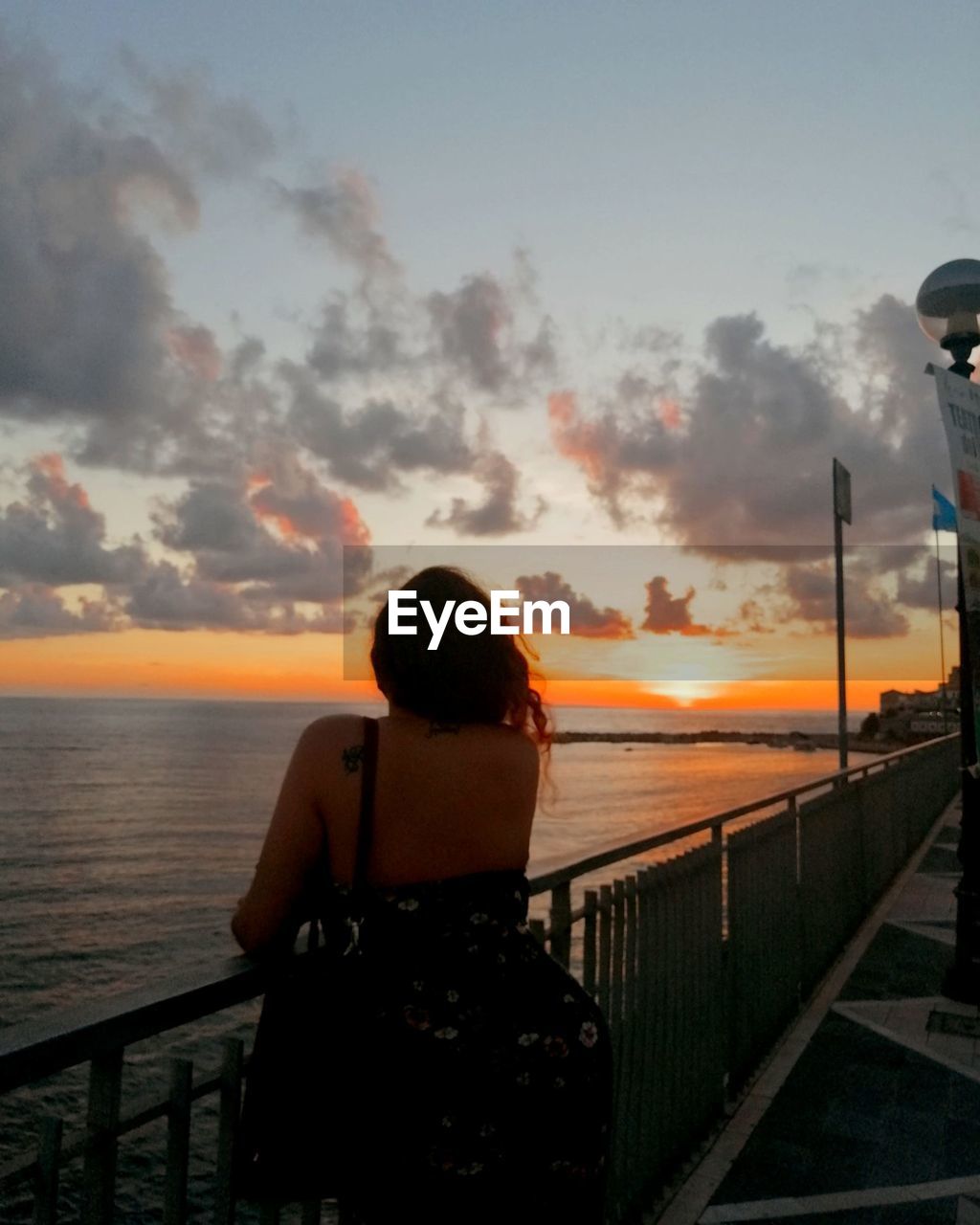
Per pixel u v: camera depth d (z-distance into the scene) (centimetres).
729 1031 420
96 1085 128
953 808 1388
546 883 230
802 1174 350
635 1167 312
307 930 173
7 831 6456
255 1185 142
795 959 541
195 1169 809
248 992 150
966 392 523
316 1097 142
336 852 152
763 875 483
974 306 543
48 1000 2783
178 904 4156
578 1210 153
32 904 4122
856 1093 423
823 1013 532
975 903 544
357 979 147
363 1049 144
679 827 341
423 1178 144
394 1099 144
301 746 155
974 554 522
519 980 154
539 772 167
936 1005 543
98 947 3403
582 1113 154
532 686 172
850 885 716
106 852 5622
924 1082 434
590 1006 162
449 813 153
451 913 151
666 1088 342
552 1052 152
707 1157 362
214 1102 990
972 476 520
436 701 158
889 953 658
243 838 6262
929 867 974
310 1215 168
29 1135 1345
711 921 396
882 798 879
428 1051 145
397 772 153
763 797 466
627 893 309
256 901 150
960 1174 350
